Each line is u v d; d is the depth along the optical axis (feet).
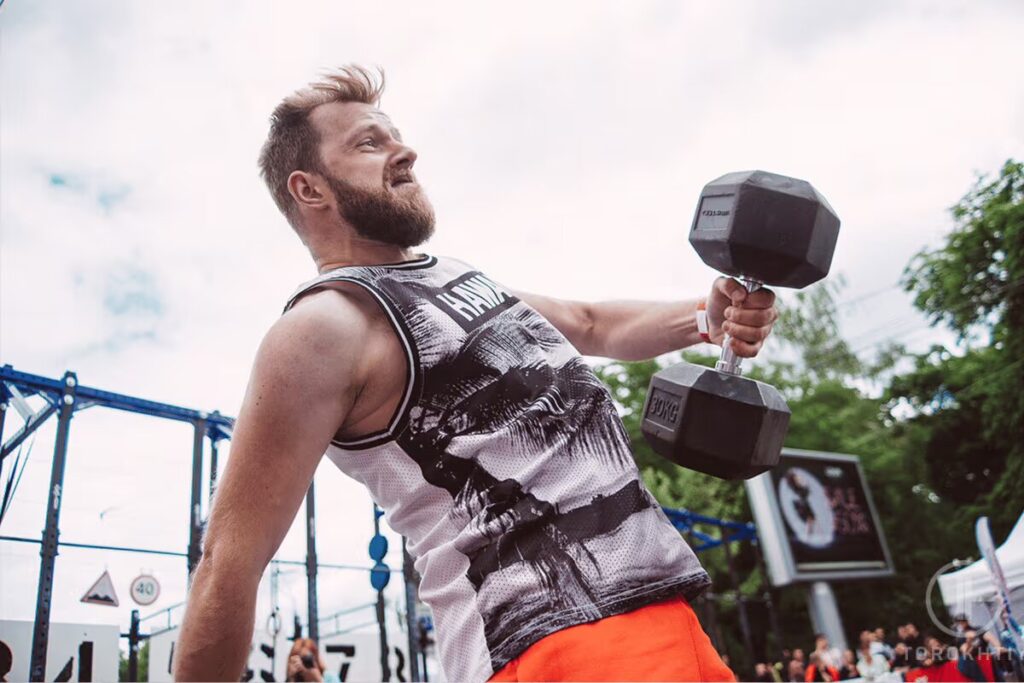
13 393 13.92
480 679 3.23
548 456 3.52
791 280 4.27
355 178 4.25
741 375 4.40
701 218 4.43
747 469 4.07
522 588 3.26
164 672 15.30
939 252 45.55
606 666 3.08
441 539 3.52
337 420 3.49
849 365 72.28
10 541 13.19
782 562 48.16
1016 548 21.58
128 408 15.43
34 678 12.01
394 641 19.24
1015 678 20.94
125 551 14.80
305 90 4.55
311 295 3.73
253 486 3.24
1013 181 36.81
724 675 3.40
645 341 5.38
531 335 3.99
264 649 16.30
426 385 3.59
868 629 66.03
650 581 3.39
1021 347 47.14
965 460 65.10
